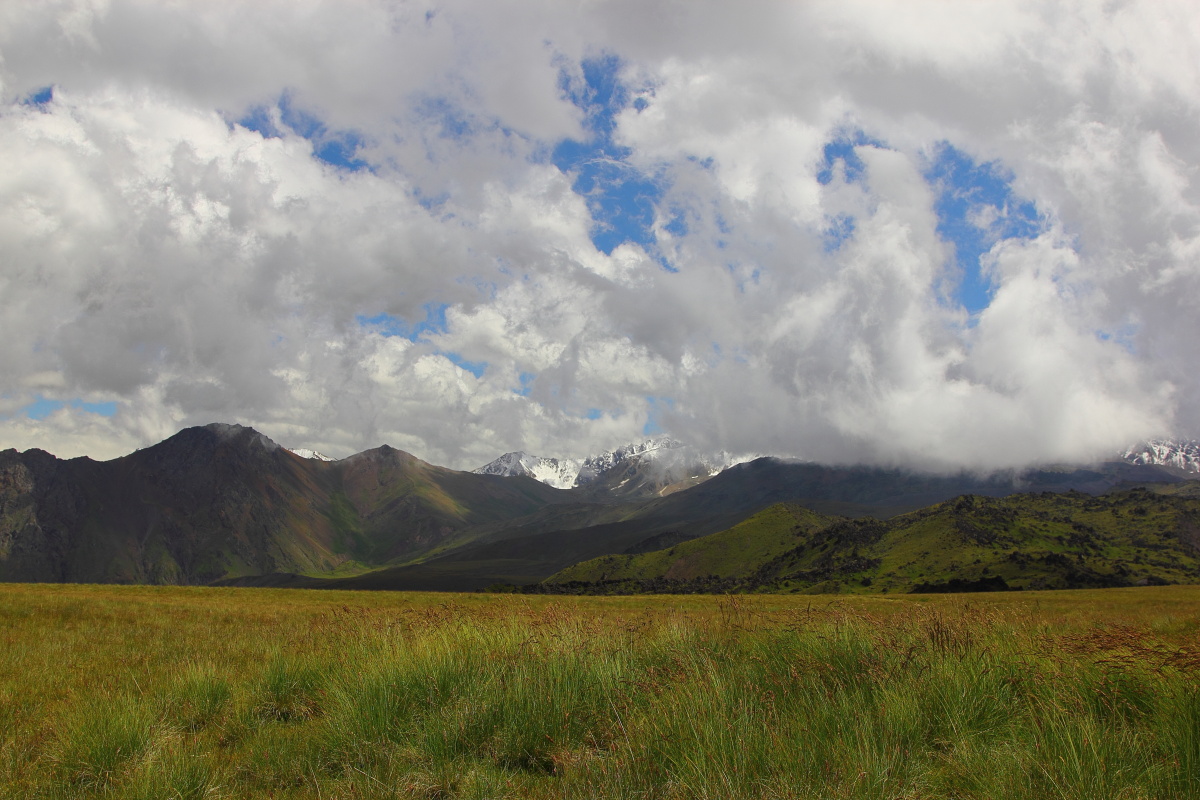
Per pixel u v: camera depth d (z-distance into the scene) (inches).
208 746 358.6
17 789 297.9
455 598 2726.4
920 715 316.2
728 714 310.8
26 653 657.6
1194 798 242.2
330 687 407.5
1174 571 6141.7
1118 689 329.7
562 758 295.6
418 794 276.8
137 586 3036.4
